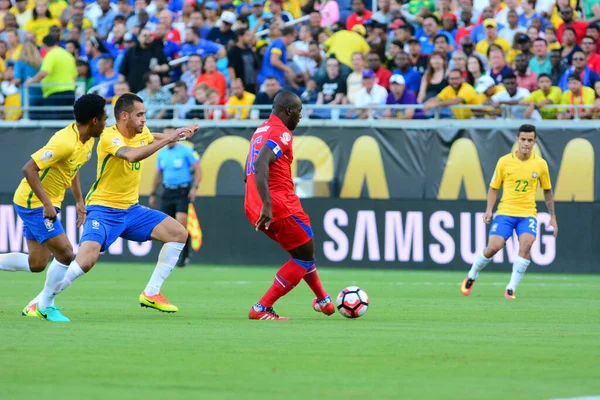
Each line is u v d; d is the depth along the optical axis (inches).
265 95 2780.5
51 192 1279.5
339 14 3102.9
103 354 920.9
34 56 2974.9
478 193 2549.2
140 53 2950.3
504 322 1298.0
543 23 2822.3
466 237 2546.8
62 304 1558.8
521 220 1823.3
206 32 3061.0
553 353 946.7
